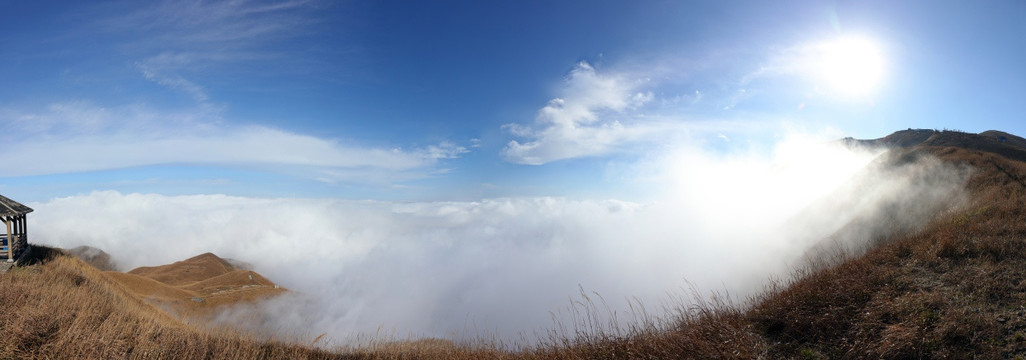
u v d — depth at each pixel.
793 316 8.77
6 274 18.30
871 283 9.89
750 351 7.96
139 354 11.57
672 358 8.13
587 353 9.45
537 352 11.01
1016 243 11.48
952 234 13.02
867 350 7.25
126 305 18.78
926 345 7.12
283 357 13.80
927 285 9.63
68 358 10.43
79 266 26.81
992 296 8.81
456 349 12.94
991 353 6.90
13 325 11.18
